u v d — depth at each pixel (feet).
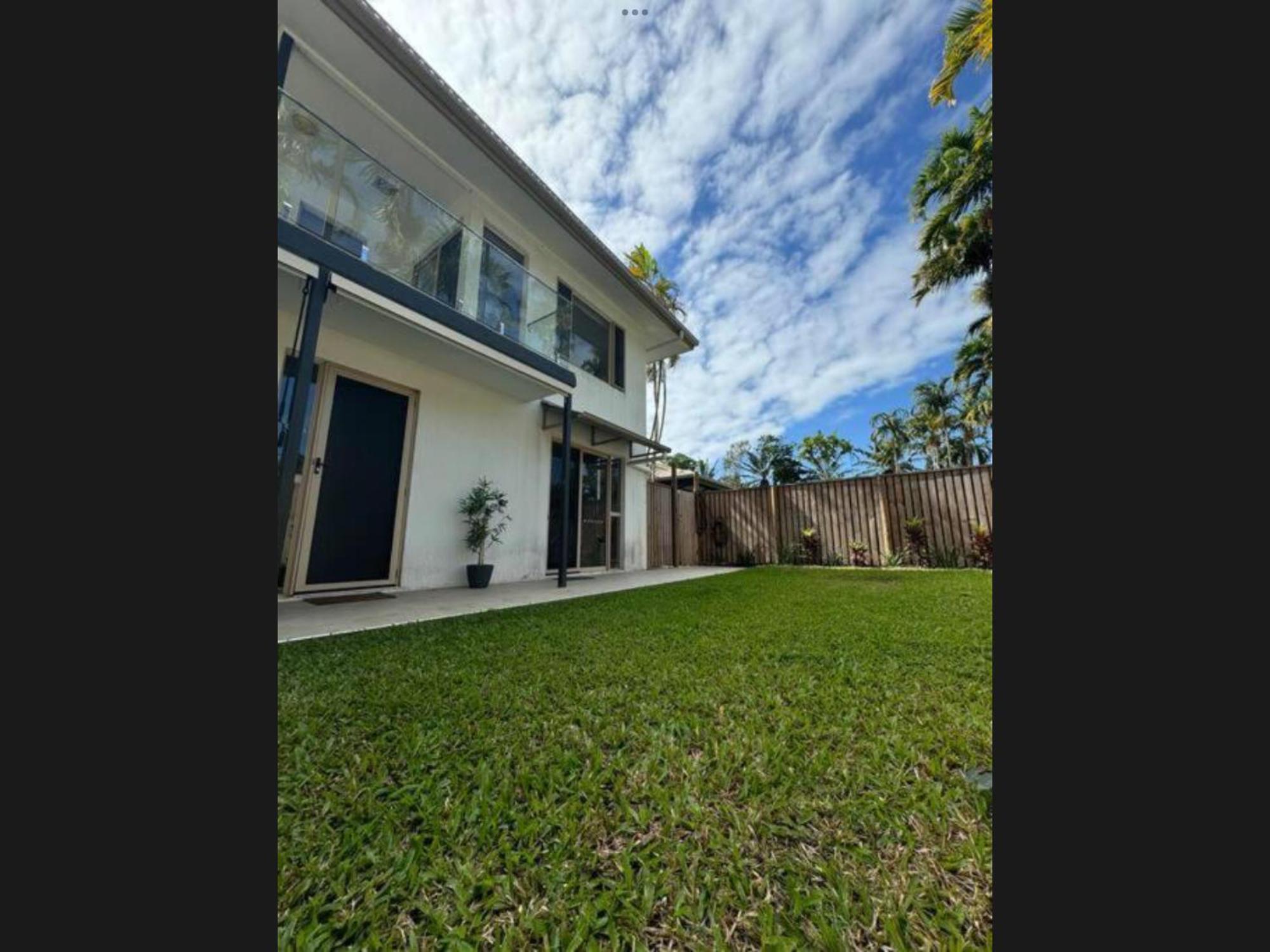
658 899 2.98
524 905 2.95
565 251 24.00
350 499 15.25
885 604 13.67
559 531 23.18
